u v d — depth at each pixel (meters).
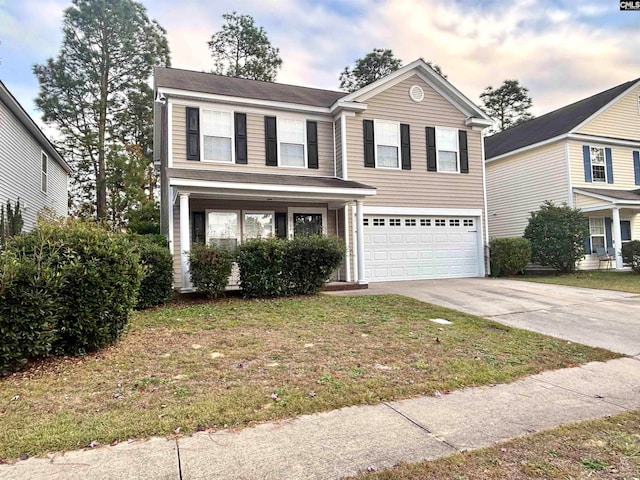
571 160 16.89
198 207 11.66
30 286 4.58
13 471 2.62
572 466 2.71
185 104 11.64
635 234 18.23
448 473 2.62
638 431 3.25
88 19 23.41
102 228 6.32
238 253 9.52
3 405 3.71
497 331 6.67
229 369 4.68
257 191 10.49
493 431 3.25
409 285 12.16
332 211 13.16
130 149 23.12
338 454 2.87
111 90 25.27
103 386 4.16
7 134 11.41
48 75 23.48
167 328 6.59
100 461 2.75
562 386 4.37
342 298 9.38
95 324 5.19
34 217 14.09
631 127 18.28
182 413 3.50
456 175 14.36
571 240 14.89
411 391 4.13
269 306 8.45
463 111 14.60
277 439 3.09
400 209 13.51
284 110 12.77
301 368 4.73
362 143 13.14
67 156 25.02
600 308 8.55
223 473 2.61
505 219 19.67
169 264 8.80
